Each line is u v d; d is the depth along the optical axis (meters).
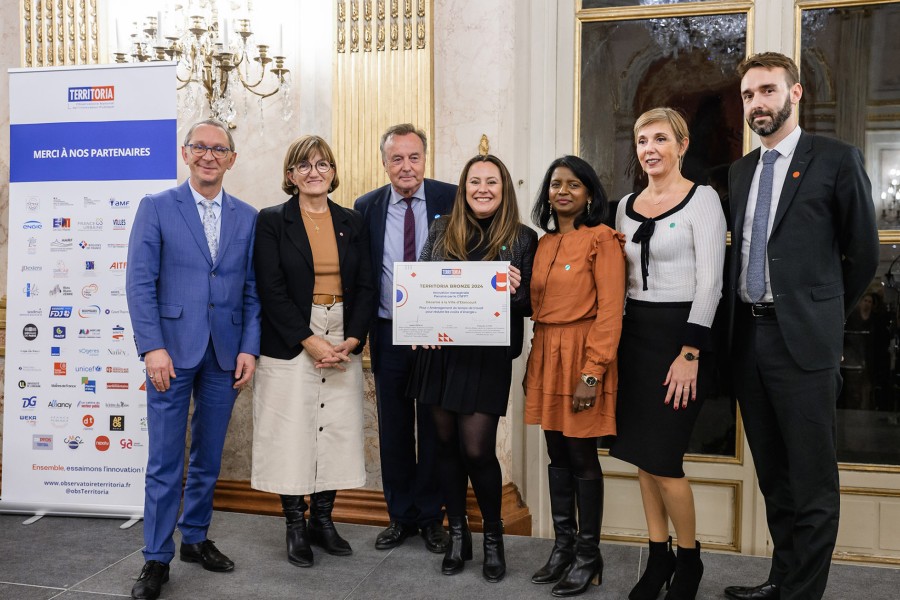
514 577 2.61
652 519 2.38
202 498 2.70
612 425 2.34
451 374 2.49
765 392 2.26
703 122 3.20
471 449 2.50
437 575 2.63
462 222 2.53
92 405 3.18
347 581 2.58
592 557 2.46
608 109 3.30
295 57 3.43
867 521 3.11
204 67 3.37
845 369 3.12
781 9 3.10
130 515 3.19
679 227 2.26
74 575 2.65
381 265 2.88
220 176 2.60
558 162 2.44
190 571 2.67
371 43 3.27
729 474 3.21
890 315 3.06
